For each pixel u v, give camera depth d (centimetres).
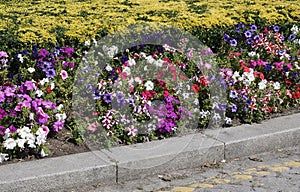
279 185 677
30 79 779
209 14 977
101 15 959
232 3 1097
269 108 811
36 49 793
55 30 865
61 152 700
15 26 879
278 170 710
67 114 760
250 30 888
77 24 895
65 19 929
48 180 652
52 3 1084
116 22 903
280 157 744
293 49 898
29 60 793
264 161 733
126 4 1073
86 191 662
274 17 988
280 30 980
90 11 996
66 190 660
